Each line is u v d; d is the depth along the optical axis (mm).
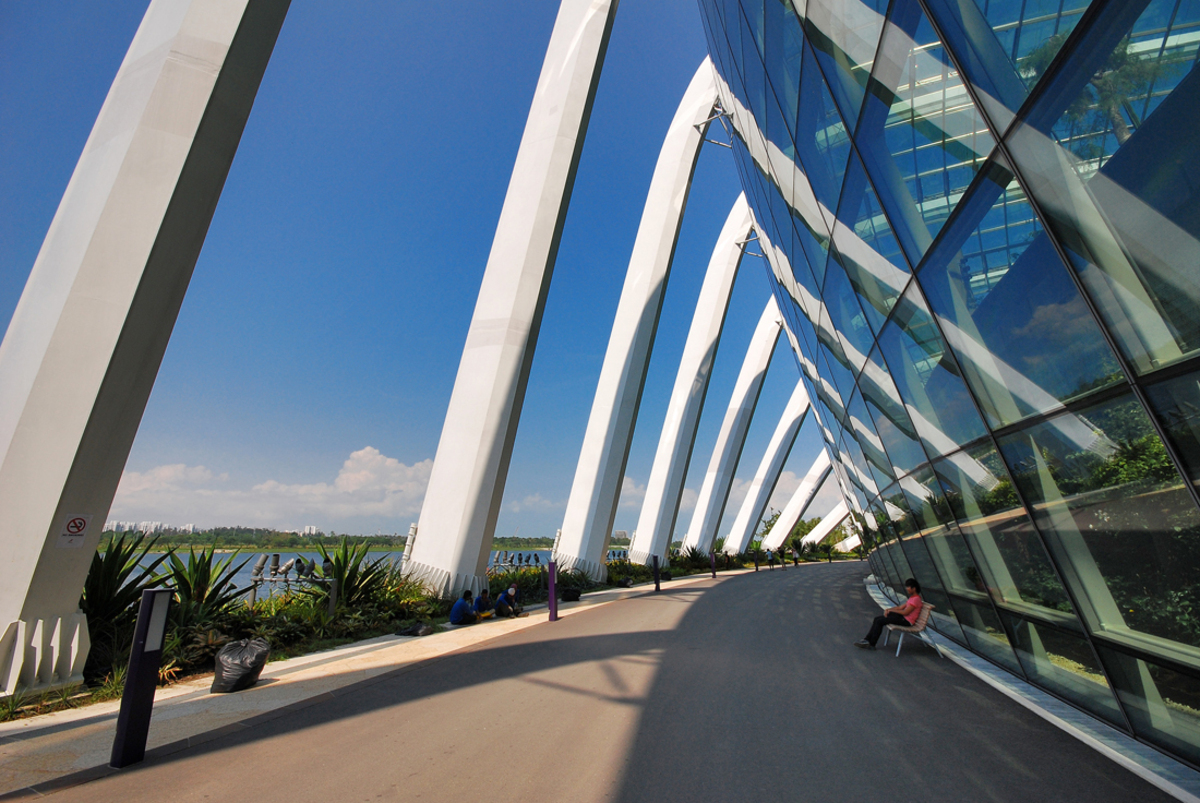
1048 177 3377
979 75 3730
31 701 5035
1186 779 3455
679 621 11133
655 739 4305
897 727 4684
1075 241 3299
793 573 31969
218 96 6738
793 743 4266
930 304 5730
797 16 6723
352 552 10852
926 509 8953
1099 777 3627
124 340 6047
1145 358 3012
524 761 3818
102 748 3957
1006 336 4395
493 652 7781
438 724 4594
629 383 24703
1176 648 3514
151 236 6219
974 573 7312
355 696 5430
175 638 6434
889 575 16875
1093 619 4422
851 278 8086
